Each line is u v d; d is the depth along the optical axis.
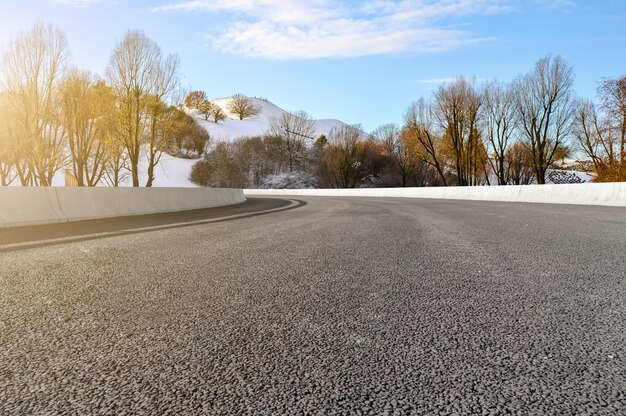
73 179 30.94
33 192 10.11
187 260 4.70
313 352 2.04
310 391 1.64
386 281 3.57
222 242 6.23
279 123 123.00
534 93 41.81
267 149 102.38
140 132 28.17
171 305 2.89
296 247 5.63
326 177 85.00
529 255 4.80
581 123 41.06
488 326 2.40
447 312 2.68
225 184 83.69
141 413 1.47
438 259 4.61
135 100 27.39
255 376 1.78
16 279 3.78
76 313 2.72
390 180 78.31
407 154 67.94
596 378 1.73
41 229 8.48
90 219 11.47
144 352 2.05
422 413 1.47
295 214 12.39
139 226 9.06
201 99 147.00
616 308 2.73
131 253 5.25
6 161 30.94
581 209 13.23
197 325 2.46
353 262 4.48
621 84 33.34
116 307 2.85
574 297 3.01
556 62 40.91
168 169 85.44
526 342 2.14
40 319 2.60
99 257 4.96
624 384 1.68
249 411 1.49
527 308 2.75
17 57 25.33
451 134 47.81
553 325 2.41
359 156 82.00
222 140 108.75
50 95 26.56
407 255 4.90
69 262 4.64
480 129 47.06
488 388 1.65
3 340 2.24
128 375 1.79
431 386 1.67
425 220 9.73
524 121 42.97
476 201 21.89
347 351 2.04
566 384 1.68
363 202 21.31
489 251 5.12
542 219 9.59
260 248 5.58
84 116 28.92
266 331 2.35
